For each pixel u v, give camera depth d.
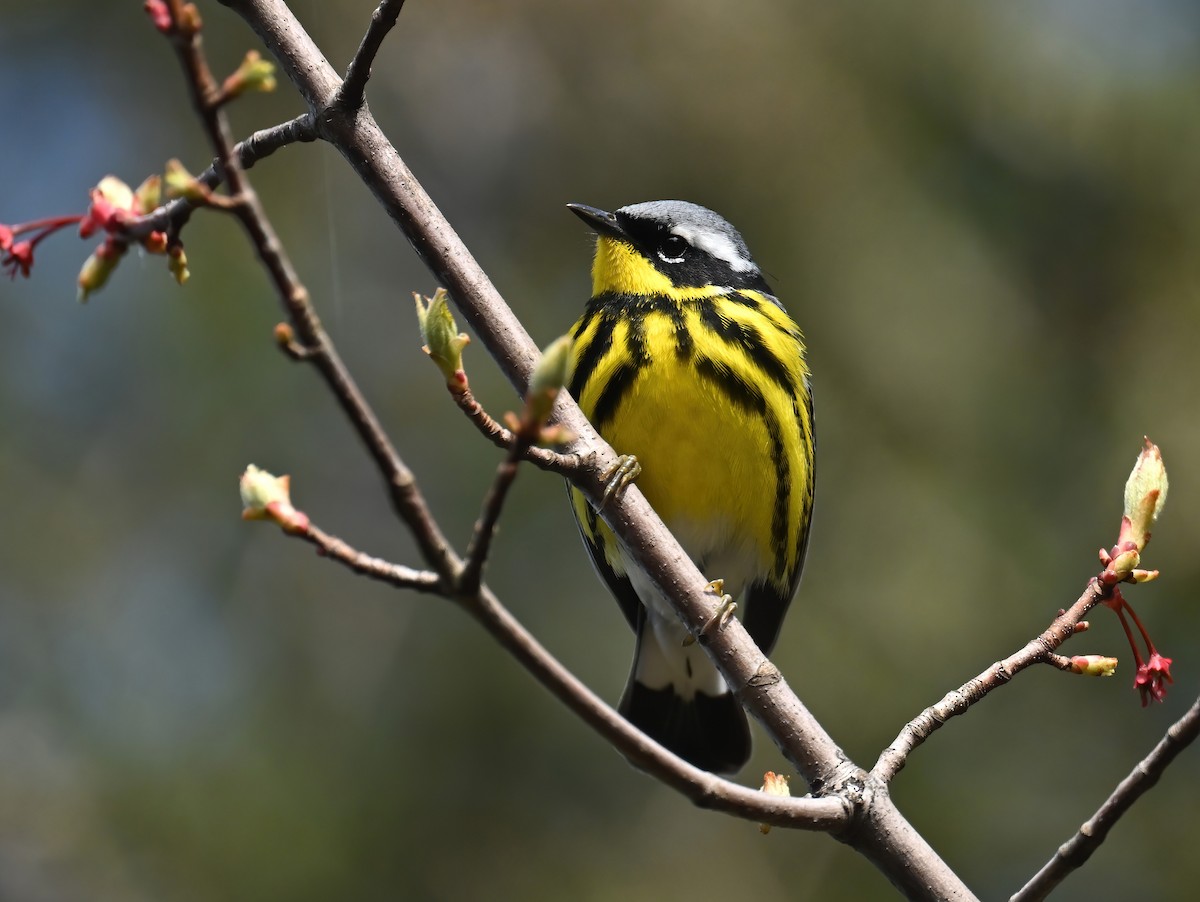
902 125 12.98
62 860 11.61
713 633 5.97
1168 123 12.82
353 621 13.05
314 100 6.13
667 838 11.91
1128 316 12.84
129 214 4.22
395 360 13.90
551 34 13.48
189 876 11.50
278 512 4.20
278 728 12.32
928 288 12.79
